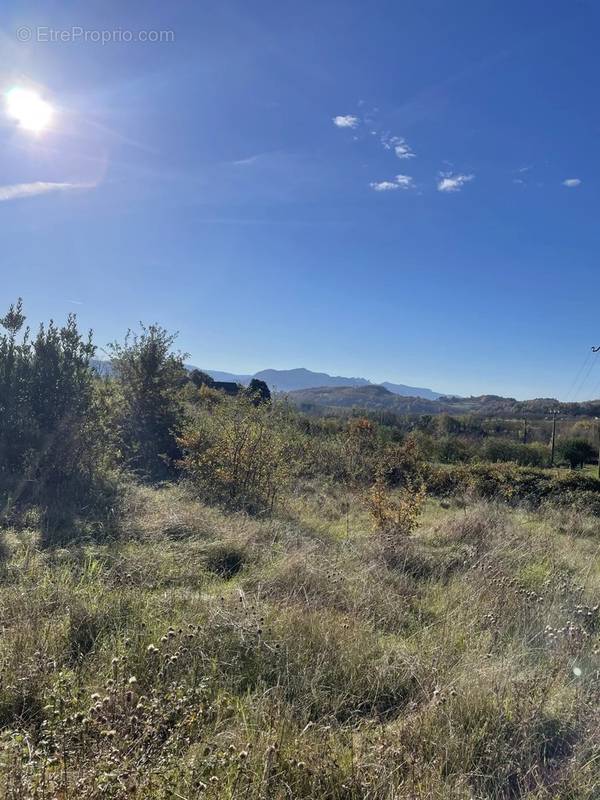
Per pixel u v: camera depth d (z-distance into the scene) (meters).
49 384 8.78
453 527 8.42
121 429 11.16
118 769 2.19
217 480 9.71
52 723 2.61
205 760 2.37
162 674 3.17
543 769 2.69
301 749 2.68
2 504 7.18
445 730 2.90
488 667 3.60
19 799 2.04
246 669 3.48
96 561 5.18
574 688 3.47
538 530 9.10
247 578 5.27
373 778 2.47
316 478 13.23
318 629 3.96
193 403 15.85
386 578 5.56
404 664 3.67
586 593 5.57
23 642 3.40
